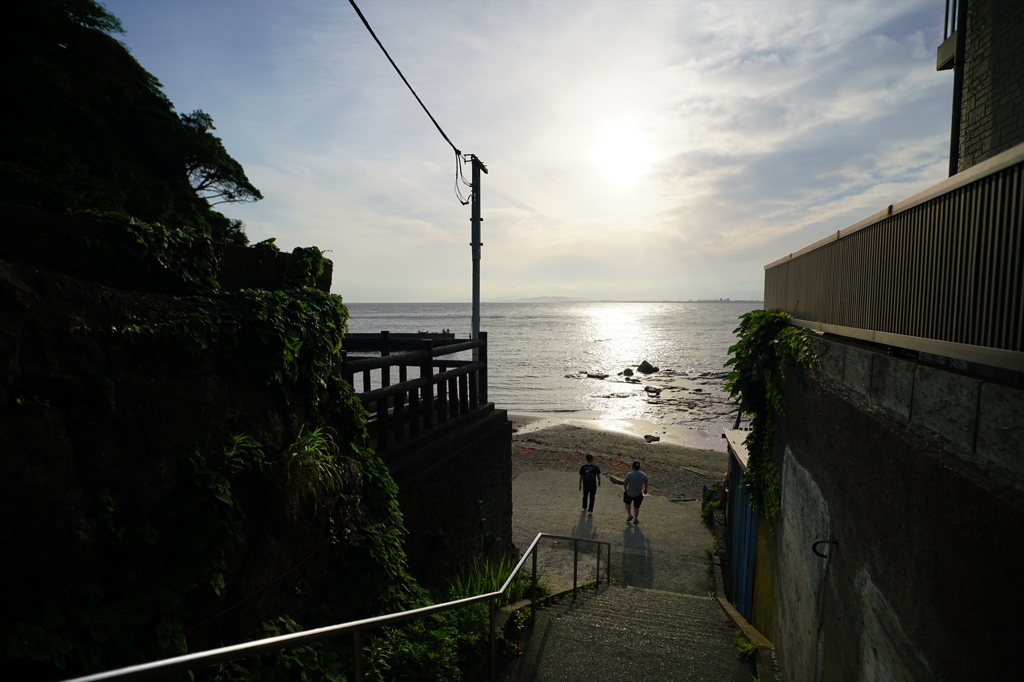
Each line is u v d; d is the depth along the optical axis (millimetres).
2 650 2105
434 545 6133
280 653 3268
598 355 76750
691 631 5785
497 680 4605
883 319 3100
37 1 4430
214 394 3379
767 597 6094
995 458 1898
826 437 3959
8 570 2195
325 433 4371
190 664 1774
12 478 2252
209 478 3115
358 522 4492
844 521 3471
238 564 3252
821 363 4281
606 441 24547
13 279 2496
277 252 4500
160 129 5582
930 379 2445
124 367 2848
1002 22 4891
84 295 2834
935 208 2488
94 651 2369
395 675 3803
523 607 5902
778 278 6211
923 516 2322
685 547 11375
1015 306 1829
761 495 6348
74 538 2436
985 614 1803
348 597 4125
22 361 2398
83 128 4734
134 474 2789
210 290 3668
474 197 11211
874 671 2848
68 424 2527
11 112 4098
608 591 7574
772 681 4754
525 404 39281
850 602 3299
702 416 34188
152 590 2705
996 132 4984
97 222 3049
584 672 4820
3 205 2617
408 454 5914
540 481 16672
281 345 3861
